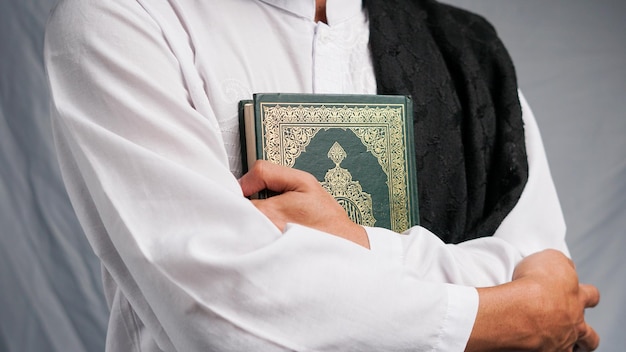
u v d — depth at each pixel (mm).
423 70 1584
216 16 1425
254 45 1445
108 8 1309
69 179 1318
